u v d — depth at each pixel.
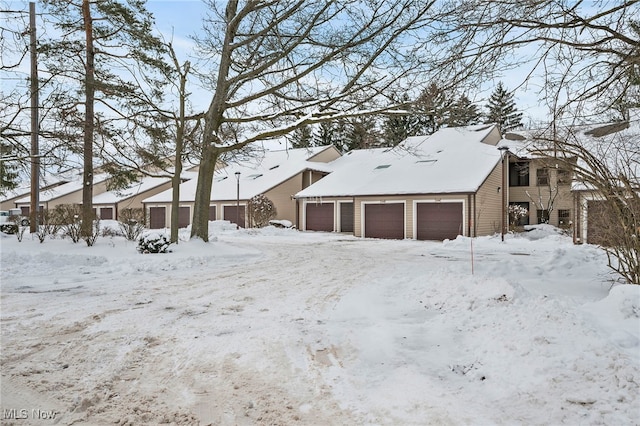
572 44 5.40
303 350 4.43
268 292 7.77
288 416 3.07
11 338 4.91
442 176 24.34
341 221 28.50
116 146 15.09
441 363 3.95
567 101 6.11
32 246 12.95
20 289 8.11
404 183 24.86
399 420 2.95
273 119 15.66
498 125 30.34
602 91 5.89
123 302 6.91
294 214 32.69
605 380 3.17
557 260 9.66
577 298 6.00
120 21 15.32
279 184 31.94
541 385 3.25
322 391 3.46
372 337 4.77
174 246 13.88
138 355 4.35
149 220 37.06
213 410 3.18
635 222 5.76
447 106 10.88
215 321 5.64
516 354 3.80
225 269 11.12
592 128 6.82
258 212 29.66
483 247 17.88
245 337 4.88
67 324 5.52
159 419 3.05
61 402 3.31
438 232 23.11
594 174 6.21
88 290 8.02
